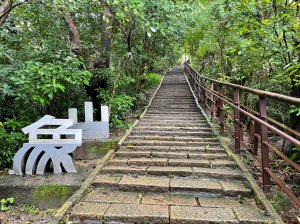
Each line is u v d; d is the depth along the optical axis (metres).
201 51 13.11
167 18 6.13
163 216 2.63
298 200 2.22
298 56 4.29
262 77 7.32
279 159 4.54
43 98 4.70
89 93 6.70
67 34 6.23
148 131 6.10
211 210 2.77
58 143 3.99
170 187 3.28
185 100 10.61
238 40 8.72
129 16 5.34
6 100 5.49
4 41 5.34
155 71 20.20
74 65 4.88
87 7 5.67
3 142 4.48
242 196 3.13
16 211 3.27
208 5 9.90
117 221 2.67
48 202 3.42
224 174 3.62
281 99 2.42
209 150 4.71
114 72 7.06
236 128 4.40
